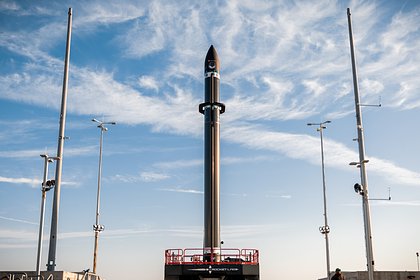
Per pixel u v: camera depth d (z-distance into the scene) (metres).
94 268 56.16
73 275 41.75
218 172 49.94
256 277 43.16
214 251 47.12
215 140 50.78
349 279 41.62
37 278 36.25
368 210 39.56
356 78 43.62
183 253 43.88
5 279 37.75
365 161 40.94
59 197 43.44
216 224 48.19
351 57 44.47
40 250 36.75
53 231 42.59
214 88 52.56
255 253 44.22
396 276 39.62
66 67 46.34
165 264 42.44
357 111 42.56
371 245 38.78
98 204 58.50
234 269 41.88
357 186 39.81
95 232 57.38
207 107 52.03
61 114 45.06
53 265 41.88
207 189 49.22
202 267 42.00
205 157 50.44
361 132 41.91
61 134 44.56
